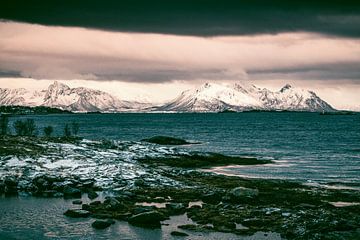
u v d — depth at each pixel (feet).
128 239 133.08
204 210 162.71
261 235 135.23
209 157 333.62
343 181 238.89
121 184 209.87
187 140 561.43
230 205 168.55
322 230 131.23
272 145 490.49
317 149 443.32
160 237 134.72
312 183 231.50
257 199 176.35
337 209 162.40
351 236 125.49
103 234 138.00
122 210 164.55
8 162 239.50
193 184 217.77
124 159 290.35
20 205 175.94
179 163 305.73
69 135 428.15
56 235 136.98
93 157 273.33
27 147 279.28
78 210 160.76
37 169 229.04
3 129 426.51
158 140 491.31
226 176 246.27
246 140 565.53
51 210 167.32
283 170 287.28
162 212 160.04
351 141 549.95
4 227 145.28
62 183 206.28
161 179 223.30
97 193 197.06
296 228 136.87
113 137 593.83
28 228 144.25
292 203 173.47
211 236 134.92
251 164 319.06
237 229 140.36
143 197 186.09
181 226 144.15
